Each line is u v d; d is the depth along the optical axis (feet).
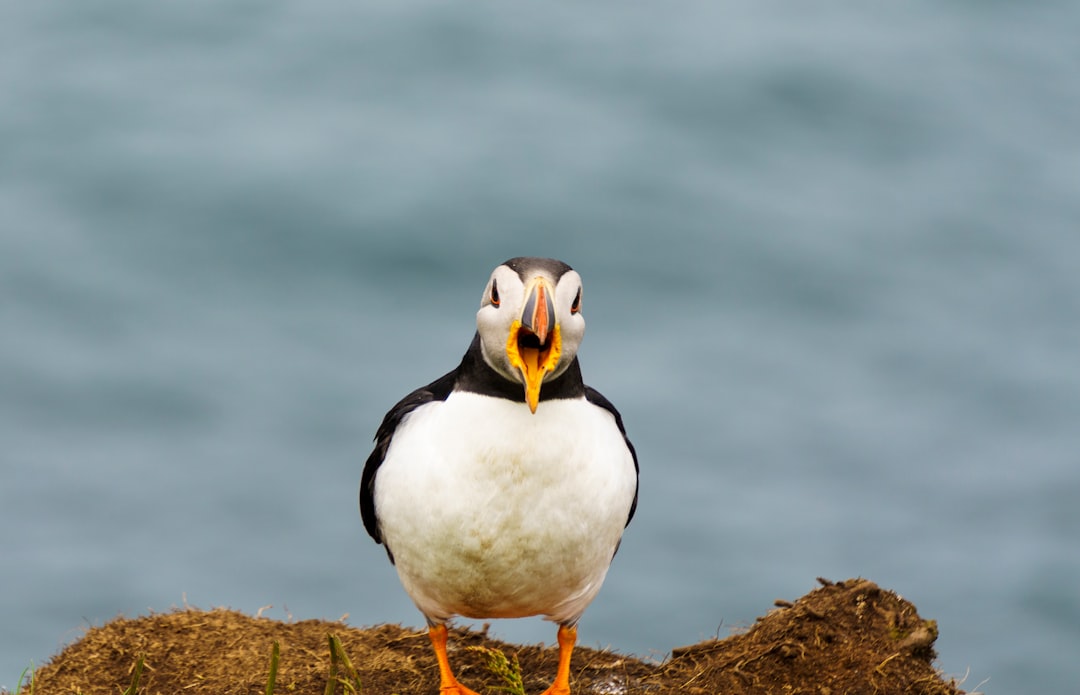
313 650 25.89
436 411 21.39
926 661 24.80
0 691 24.88
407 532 21.27
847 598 25.27
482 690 24.85
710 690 24.12
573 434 20.90
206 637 26.12
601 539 21.48
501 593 21.62
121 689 24.58
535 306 19.63
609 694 24.58
